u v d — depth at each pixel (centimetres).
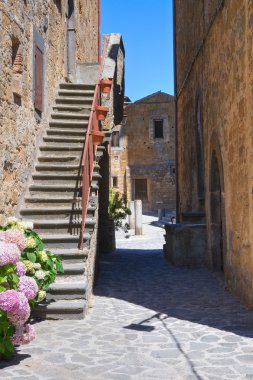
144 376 388
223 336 506
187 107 1361
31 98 836
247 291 650
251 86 624
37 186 816
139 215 2173
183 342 486
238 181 693
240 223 684
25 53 786
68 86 1120
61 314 582
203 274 966
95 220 799
